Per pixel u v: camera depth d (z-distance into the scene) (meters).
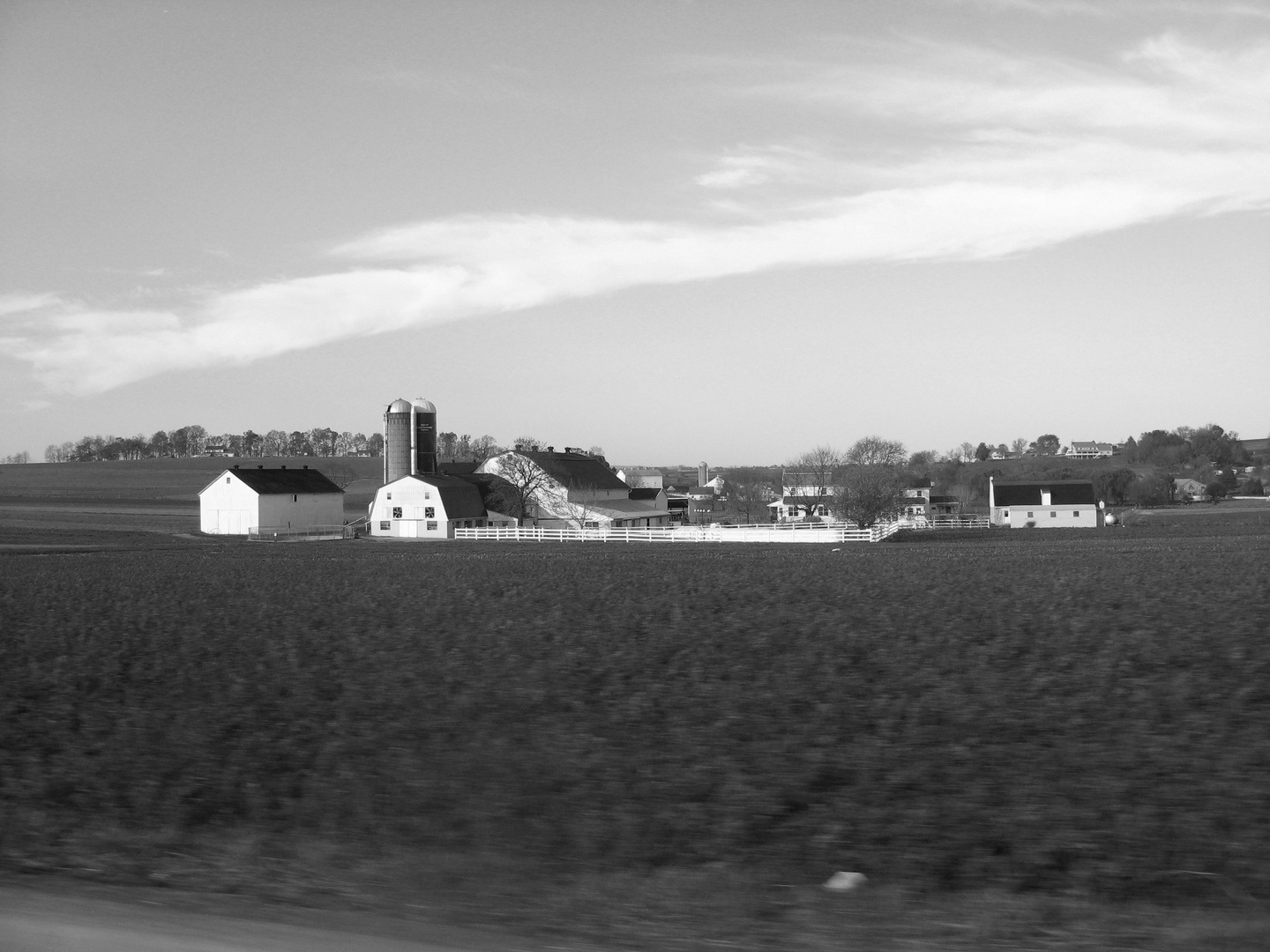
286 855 10.91
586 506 112.12
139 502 165.62
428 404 122.06
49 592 40.47
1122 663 21.44
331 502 115.38
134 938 8.21
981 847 11.02
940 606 32.56
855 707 17.88
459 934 8.37
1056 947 8.23
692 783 13.43
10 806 12.67
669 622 29.52
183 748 15.59
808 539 87.94
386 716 17.64
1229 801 12.19
